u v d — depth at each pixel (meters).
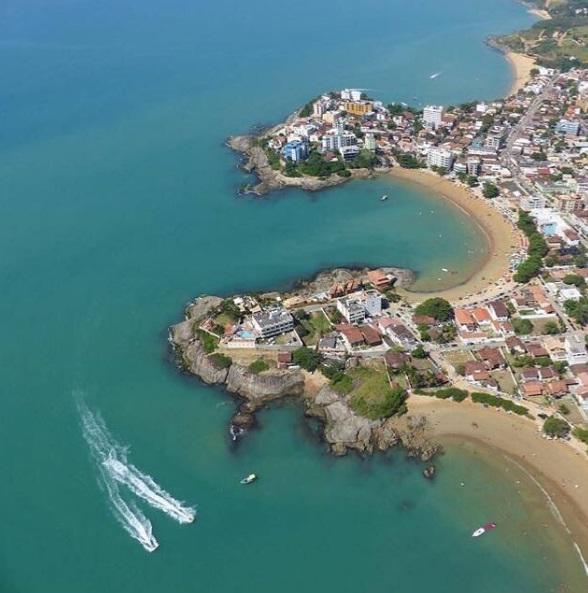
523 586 198.25
